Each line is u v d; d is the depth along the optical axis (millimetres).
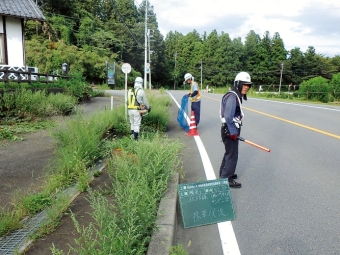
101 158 5758
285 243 3020
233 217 3539
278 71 75875
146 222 2842
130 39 57781
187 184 3475
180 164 5609
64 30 40500
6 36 15250
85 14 49688
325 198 4004
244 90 4352
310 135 7777
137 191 3176
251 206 3846
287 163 5535
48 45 36031
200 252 2930
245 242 3068
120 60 52969
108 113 8578
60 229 3127
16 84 11578
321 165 5348
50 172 4992
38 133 8070
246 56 79250
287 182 4605
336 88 23156
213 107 15641
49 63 32688
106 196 3949
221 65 77125
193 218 3412
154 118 8844
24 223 3328
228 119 4223
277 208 3766
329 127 8773
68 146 5293
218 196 3555
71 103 11328
